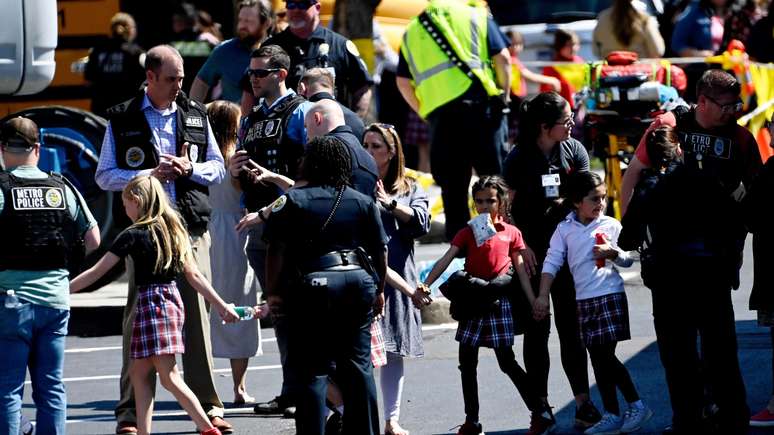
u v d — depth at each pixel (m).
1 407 18.48
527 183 20.69
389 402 20.45
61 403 19.00
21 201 18.61
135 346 19.31
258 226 21.80
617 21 40.22
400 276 20.25
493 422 21.11
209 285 19.61
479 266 19.84
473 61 31.97
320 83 22.03
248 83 24.52
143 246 19.23
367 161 19.61
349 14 37.81
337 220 17.91
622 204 20.12
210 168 21.62
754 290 19.50
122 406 21.08
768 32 42.44
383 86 45.59
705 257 18.47
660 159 19.20
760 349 24.62
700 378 18.75
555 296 20.45
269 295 18.34
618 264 19.91
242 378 23.23
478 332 19.67
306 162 18.19
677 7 45.78
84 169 31.50
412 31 32.47
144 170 21.22
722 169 19.06
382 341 19.83
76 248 19.36
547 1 48.94
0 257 18.58
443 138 32.28
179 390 19.44
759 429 20.00
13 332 18.52
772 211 18.97
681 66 39.88
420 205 20.59
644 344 25.70
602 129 33.94
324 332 17.78
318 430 17.73
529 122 20.69
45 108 31.77
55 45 28.47
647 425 20.34
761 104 40.56
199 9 40.28
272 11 28.94
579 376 20.36
